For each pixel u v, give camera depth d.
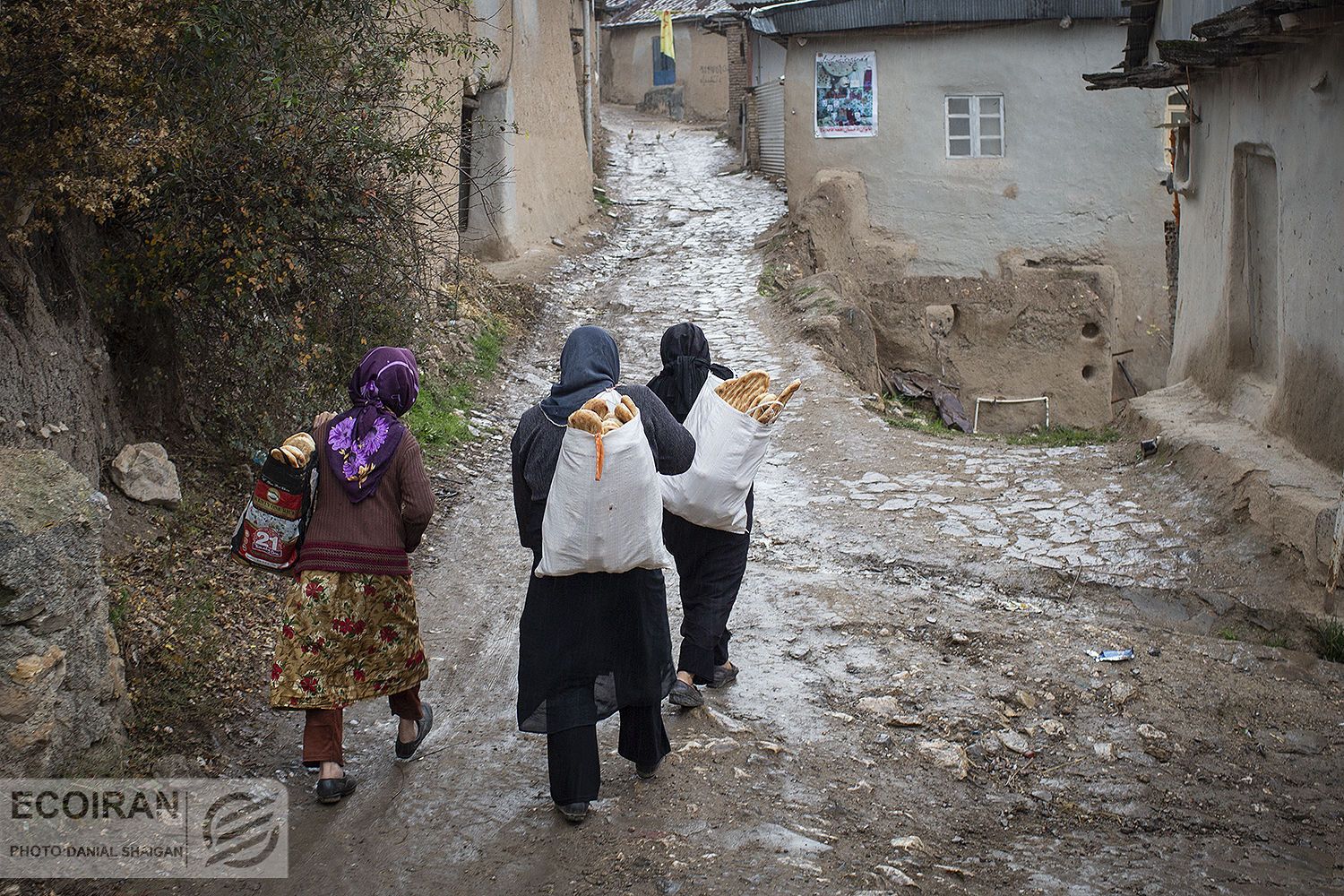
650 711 4.30
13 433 4.92
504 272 16.08
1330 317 7.22
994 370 17.31
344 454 4.26
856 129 17.70
